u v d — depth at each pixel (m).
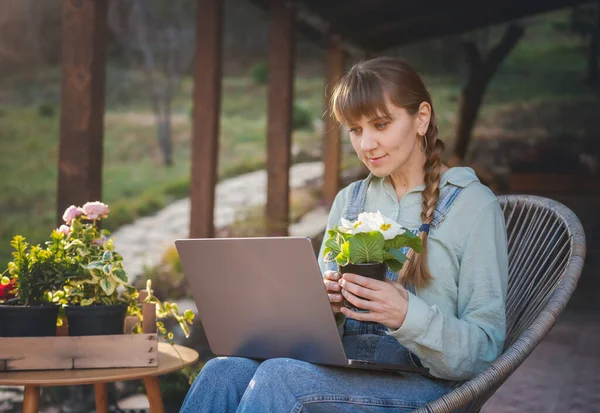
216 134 6.29
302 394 1.71
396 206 2.09
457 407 1.65
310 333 1.76
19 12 21.55
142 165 18.88
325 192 12.17
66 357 2.04
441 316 1.77
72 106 4.06
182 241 1.88
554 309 1.82
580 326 6.11
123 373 2.00
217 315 1.93
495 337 1.85
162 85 20.50
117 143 19.78
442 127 18.03
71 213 2.29
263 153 18.89
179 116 21.45
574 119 18.75
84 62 4.05
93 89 4.07
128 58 21.75
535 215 2.24
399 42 11.46
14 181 16.73
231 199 14.34
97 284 2.17
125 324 2.26
